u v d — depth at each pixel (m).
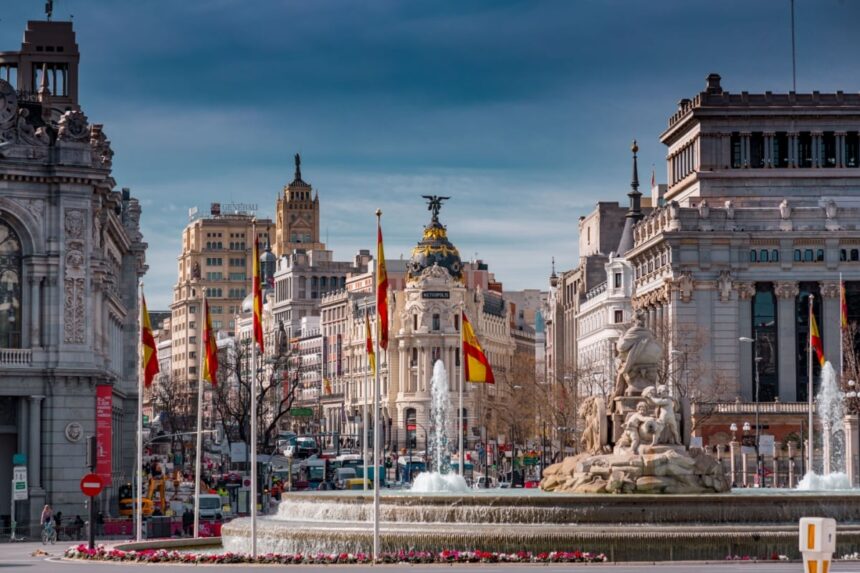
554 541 91.50
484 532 92.44
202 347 119.75
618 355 110.00
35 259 148.50
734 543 91.19
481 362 130.25
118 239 183.25
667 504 94.81
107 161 167.25
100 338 159.12
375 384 95.31
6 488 147.50
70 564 97.00
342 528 96.75
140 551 103.44
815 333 160.38
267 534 100.12
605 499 95.00
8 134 148.12
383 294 97.38
